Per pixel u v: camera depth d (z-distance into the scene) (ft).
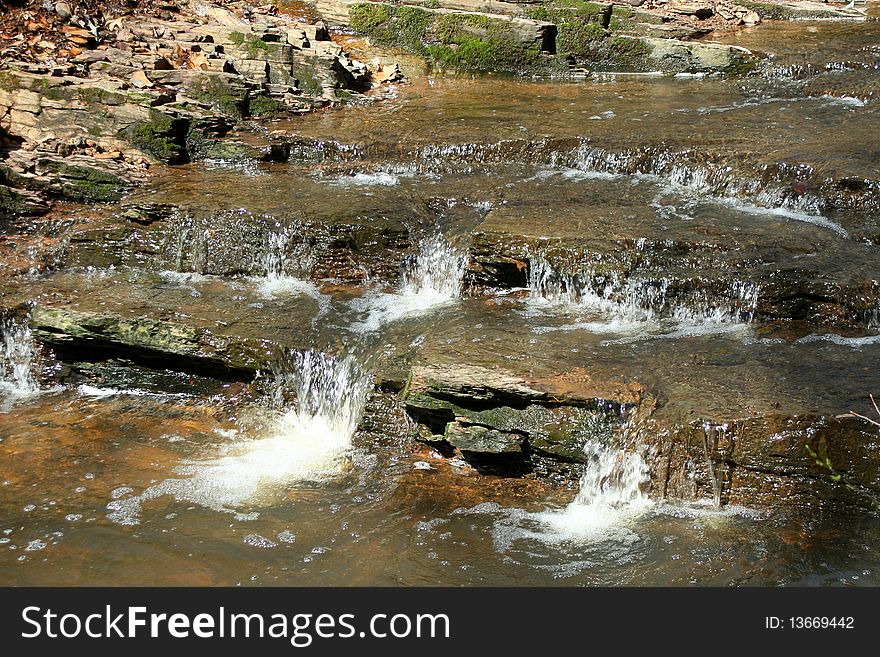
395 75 44.80
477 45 46.01
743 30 49.93
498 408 22.26
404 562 19.57
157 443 23.97
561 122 37.09
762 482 20.51
